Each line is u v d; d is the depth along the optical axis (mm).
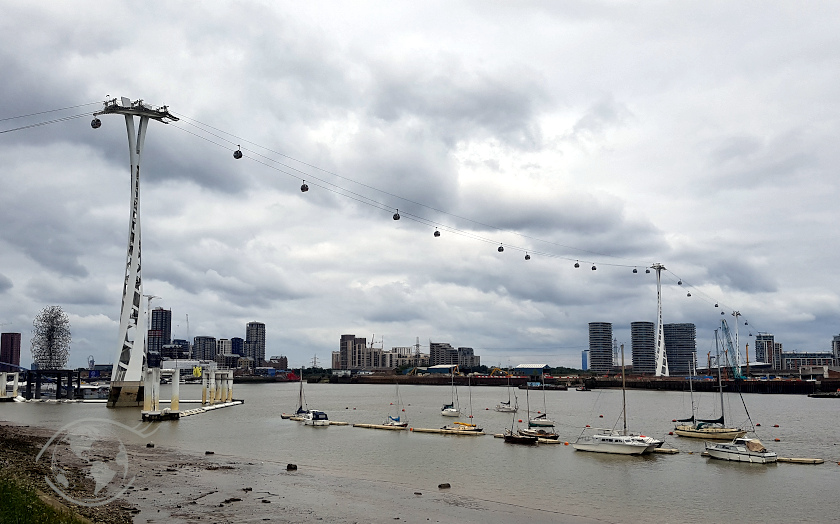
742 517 61938
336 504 62500
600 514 61938
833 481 77750
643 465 88562
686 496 69750
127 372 183250
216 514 56844
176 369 161375
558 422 155500
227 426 142375
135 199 183250
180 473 77125
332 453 100562
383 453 100375
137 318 184625
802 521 60938
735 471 84125
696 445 109188
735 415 174750
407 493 68938
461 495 68812
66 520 46344
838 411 190250
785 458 91125
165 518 54812
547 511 62406
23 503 47594
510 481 77250
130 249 183500
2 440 88438
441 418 168375
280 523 54750
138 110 179125
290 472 80688
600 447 99375
